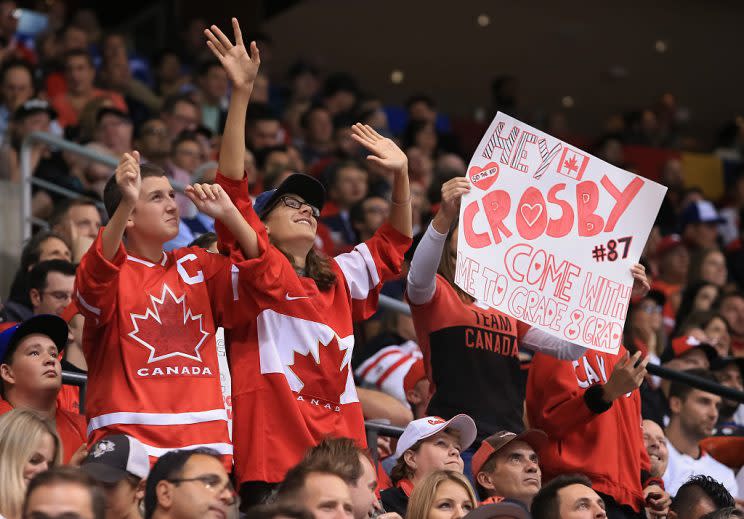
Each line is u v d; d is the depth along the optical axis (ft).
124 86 107.65
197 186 40.11
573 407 48.93
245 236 40.45
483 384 47.88
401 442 47.37
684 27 160.45
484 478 47.21
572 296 48.49
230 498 35.83
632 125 150.61
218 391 40.42
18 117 81.00
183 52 125.90
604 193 49.52
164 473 35.60
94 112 88.43
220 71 107.24
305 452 39.73
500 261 47.16
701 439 62.90
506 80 146.61
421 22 156.15
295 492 36.50
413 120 119.03
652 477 52.08
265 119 100.73
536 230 48.06
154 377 39.58
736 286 102.12
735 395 55.57
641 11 156.46
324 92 129.08
